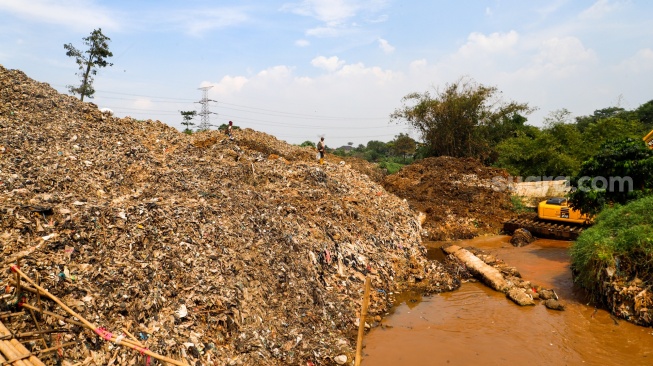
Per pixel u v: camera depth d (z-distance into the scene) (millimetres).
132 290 6527
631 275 9414
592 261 9984
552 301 10055
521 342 8422
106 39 30750
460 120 33156
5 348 4617
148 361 5621
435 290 11383
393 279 11719
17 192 8070
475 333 8867
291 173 15070
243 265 8453
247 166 14359
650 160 11750
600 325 8984
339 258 11023
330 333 8398
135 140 14289
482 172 24500
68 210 7590
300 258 10008
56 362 5023
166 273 7246
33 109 13320
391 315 9898
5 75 14867
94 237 7199
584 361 7629
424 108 34062
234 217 9977
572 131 27859
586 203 12891
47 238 6699
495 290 11398
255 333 7219
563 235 16031
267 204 11750
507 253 14961
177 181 11305
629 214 10484
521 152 27297
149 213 8406
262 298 8078
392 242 13586
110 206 8289
